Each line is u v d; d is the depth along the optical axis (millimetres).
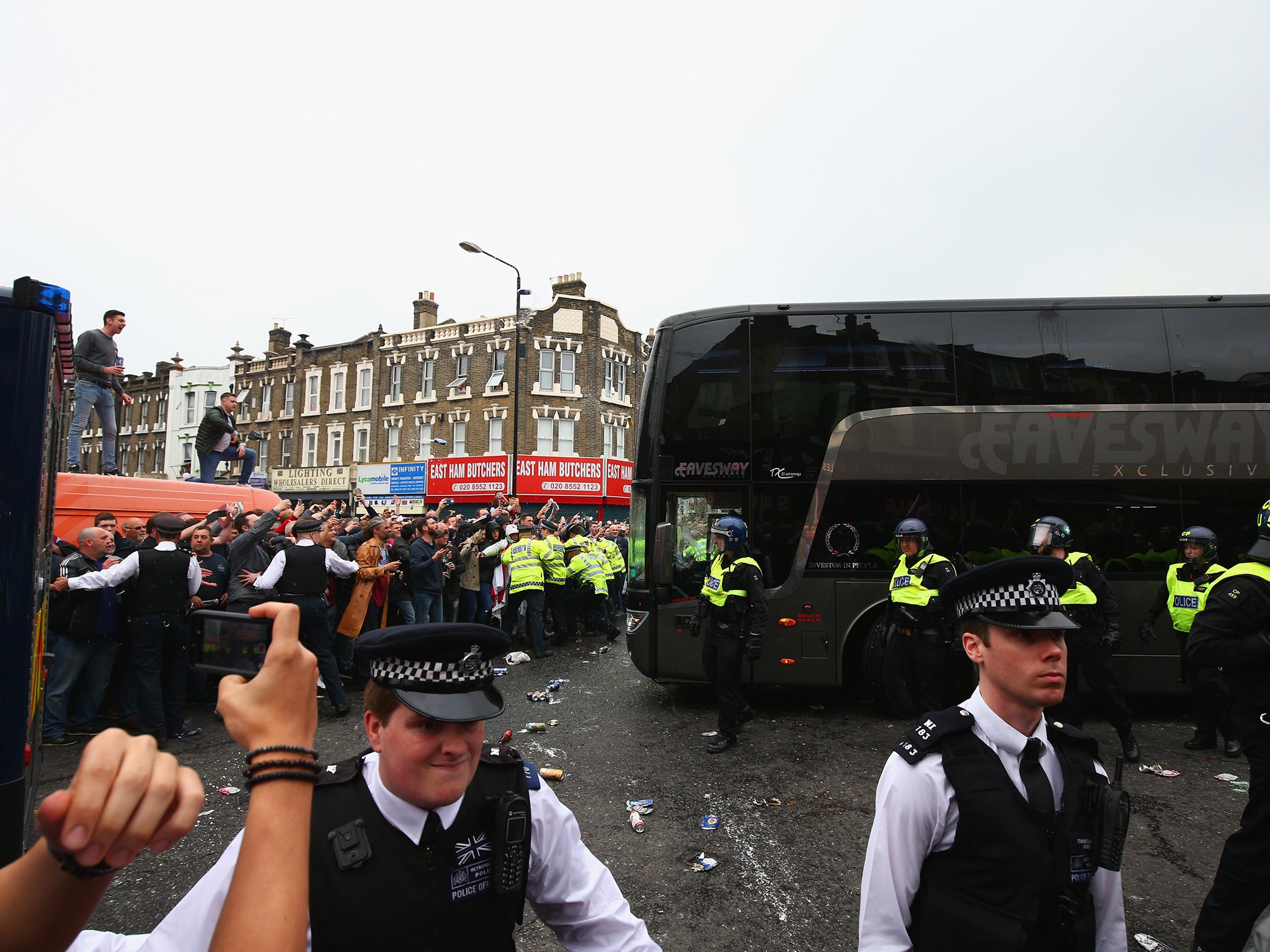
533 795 1734
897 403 7773
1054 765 1871
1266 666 3000
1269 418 7449
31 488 2793
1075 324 7738
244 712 990
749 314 8078
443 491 30391
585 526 17109
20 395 2791
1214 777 6008
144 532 8445
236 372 37312
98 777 701
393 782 1522
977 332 7816
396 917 1479
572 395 30469
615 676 9812
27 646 2752
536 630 11352
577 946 1737
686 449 7988
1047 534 6176
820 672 7668
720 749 6590
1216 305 7680
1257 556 3117
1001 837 1739
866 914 1822
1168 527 7434
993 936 1698
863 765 6258
